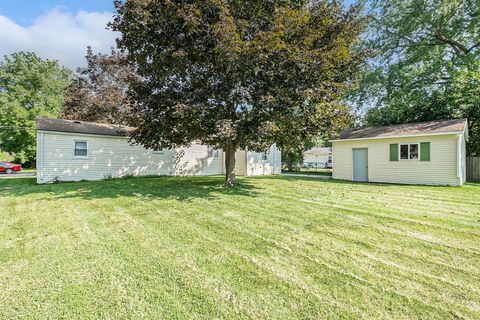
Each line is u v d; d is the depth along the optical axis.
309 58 6.96
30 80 30.08
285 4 7.65
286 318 2.12
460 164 10.75
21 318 2.10
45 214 5.38
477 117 13.73
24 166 28.28
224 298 2.39
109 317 2.12
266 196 7.67
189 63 7.58
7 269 2.90
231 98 7.33
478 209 6.00
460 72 14.16
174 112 7.04
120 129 14.25
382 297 2.41
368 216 5.30
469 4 14.95
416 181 11.66
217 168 17.91
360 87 17.33
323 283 2.65
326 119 8.23
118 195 7.66
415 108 15.30
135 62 8.33
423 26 16.38
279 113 7.77
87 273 2.83
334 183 11.53
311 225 4.66
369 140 13.08
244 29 7.07
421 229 4.43
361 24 8.30
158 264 3.06
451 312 2.19
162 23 7.22
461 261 3.17
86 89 19.42
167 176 14.80
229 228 4.46
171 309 2.23
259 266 3.03
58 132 11.69
